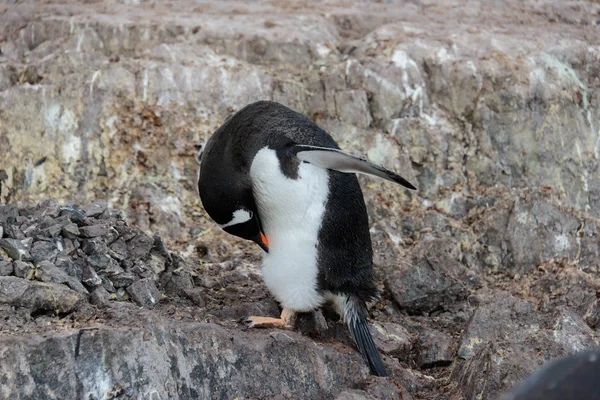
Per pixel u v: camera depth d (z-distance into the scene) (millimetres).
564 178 14266
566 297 11477
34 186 13680
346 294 9609
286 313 9750
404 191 13820
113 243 10117
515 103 14297
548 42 15320
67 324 8445
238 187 9492
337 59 14977
